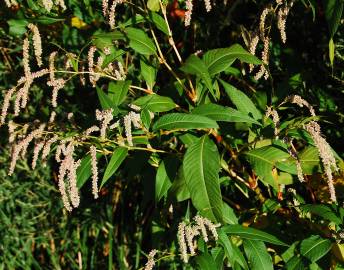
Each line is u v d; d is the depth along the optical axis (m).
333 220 2.36
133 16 2.58
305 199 3.12
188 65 2.33
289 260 2.37
